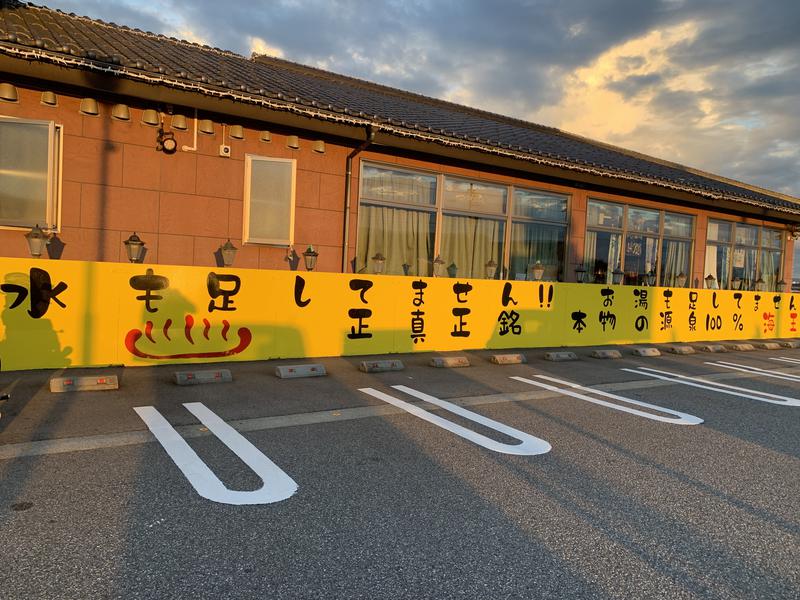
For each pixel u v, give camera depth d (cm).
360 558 244
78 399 483
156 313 611
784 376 778
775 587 234
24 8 938
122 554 240
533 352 862
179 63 827
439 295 802
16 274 543
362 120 837
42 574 223
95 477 321
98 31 963
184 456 360
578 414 511
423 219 1051
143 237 803
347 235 959
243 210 871
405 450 390
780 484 352
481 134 1115
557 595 222
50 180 736
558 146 1373
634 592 227
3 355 543
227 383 569
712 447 425
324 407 497
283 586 221
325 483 326
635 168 1317
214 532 262
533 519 289
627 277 1342
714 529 286
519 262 1173
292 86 988
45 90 727
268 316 676
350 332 735
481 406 526
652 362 859
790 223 1661
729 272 1545
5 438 381
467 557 249
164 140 800
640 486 341
